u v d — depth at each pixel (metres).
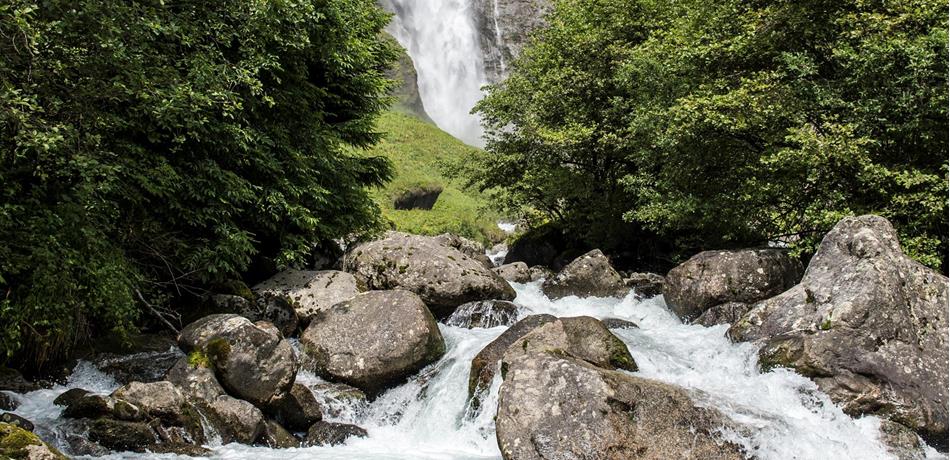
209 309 11.71
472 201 41.38
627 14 22.77
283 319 11.93
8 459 5.79
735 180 16.78
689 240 20.00
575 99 22.72
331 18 14.35
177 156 11.69
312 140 14.53
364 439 9.01
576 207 23.83
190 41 10.24
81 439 7.30
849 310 9.38
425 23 61.41
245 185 12.53
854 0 14.41
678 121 15.73
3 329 8.26
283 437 8.52
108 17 7.80
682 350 10.85
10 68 7.21
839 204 13.81
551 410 7.23
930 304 9.63
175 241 11.67
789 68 14.48
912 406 8.55
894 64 12.80
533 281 18.91
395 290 11.13
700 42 17.06
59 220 8.25
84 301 9.14
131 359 9.87
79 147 8.18
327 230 14.95
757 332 10.41
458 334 11.76
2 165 8.15
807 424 8.09
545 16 27.55
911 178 12.54
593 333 9.84
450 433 9.10
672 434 7.17
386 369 10.03
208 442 7.96
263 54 12.48
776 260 13.57
